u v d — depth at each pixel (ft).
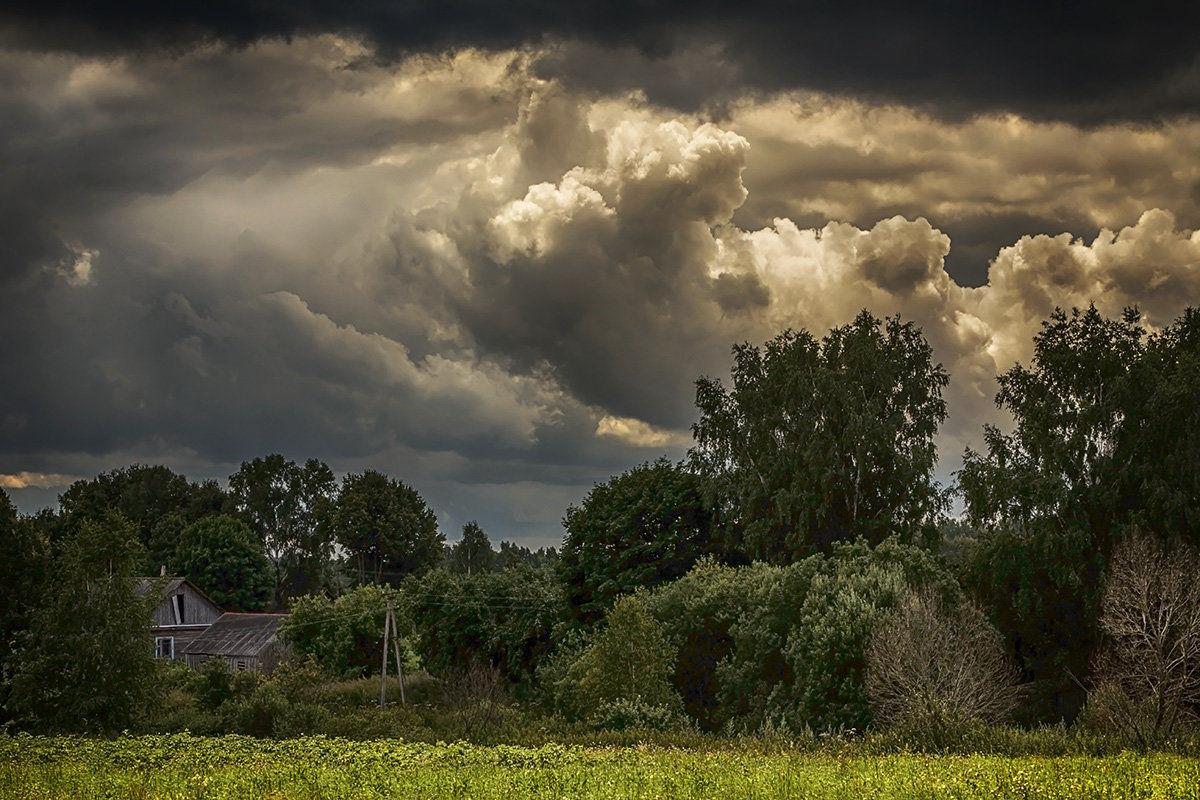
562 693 157.99
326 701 185.68
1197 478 147.02
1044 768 68.13
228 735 119.96
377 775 74.38
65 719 148.25
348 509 396.57
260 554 392.47
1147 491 151.84
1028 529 160.86
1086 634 157.07
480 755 90.68
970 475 168.55
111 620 152.87
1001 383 178.09
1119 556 128.67
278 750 102.83
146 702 155.33
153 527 431.02
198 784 67.77
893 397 201.36
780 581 150.10
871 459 192.95
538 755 88.48
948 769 70.64
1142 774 64.85
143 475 456.04
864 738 109.81
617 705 136.56
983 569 165.68
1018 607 157.69
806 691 127.34
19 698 148.66
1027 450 165.37
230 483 476.95
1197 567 120.57
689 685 163.02
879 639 117.19
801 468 194.90
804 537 186.39
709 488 204.23
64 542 160.35
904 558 143.33
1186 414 152.15
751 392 205.46
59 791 67.51
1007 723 126.82
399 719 162.91
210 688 181.57
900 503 193.88
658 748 104.22
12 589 173.99
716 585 164.66
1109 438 161.79
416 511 412.36
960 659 111.86
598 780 67.36
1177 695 102.47
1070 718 151.64
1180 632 104.22
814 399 199.62
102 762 90.38
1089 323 170.19
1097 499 158.40
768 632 145.59
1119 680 108.68
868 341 201.36
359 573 397.39
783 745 102.99
